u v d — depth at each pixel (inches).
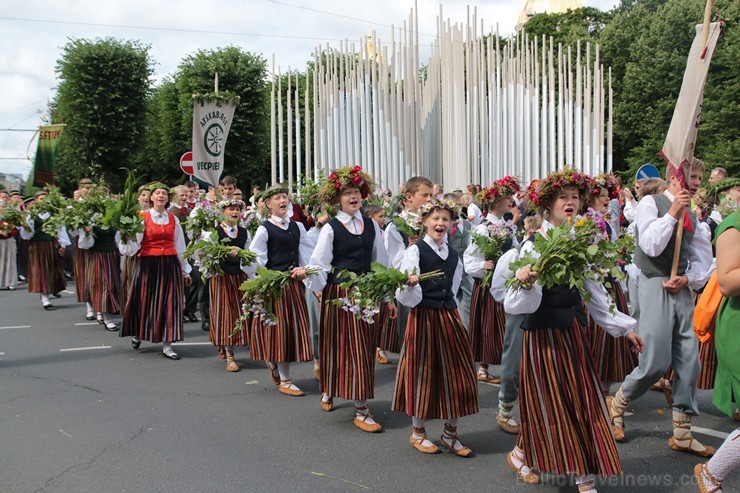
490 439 174.4
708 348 193.6
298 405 205.3
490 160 493.0
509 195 225.6
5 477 146.8
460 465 155.4
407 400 161.3
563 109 551.5
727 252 117.9
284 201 222.7
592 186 159.0
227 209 263.0
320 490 140.7
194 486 142.3
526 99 508.4
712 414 192.9
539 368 131.9
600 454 125.6
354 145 465.4
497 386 228.4
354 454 162.4
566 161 530.6
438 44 507.5
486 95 501.0
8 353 275.9
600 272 130.5
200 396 213.9
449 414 158.4
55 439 171.3
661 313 157.8
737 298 122.2
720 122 920.3
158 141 1194.0
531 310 130.0
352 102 464.4
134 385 226.5
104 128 940.6
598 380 132.4
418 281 156.6
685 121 154.2
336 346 185.8
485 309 225.9
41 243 396.8
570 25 1302.9
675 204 152.9
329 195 196.5
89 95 937.5
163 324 264.4
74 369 248.4
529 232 176.2
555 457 128.3
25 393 214.8
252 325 223.1
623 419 177.8
